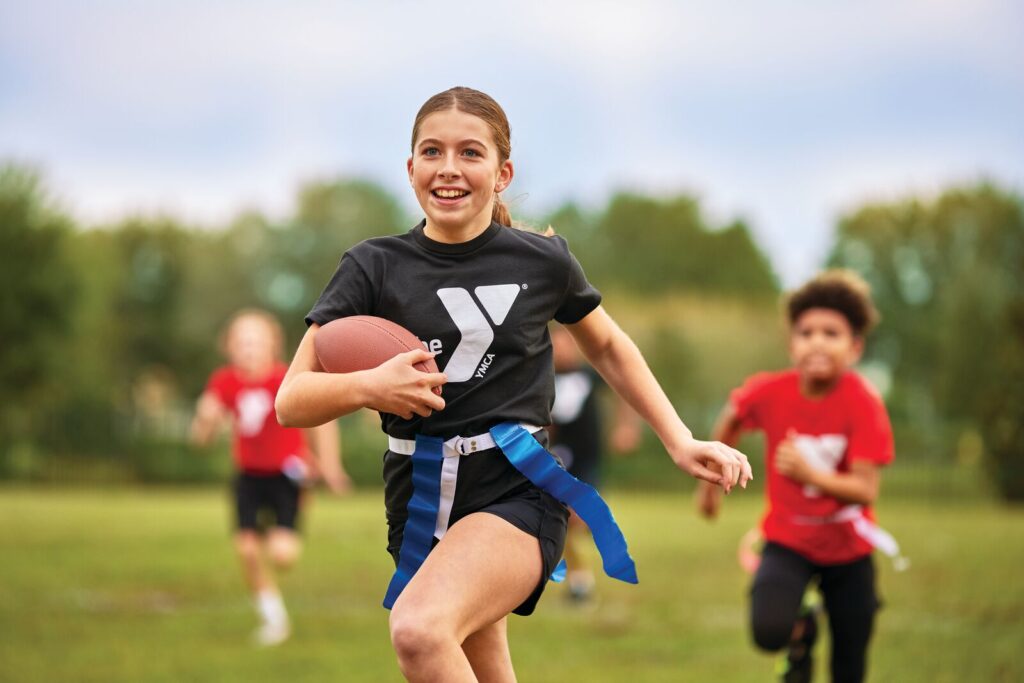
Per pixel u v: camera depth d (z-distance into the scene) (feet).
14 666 21.79
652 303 143.02
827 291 20.02
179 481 97.40
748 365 133.28
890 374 180.65
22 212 122.01
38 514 55.62
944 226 171.42
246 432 28.94
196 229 205.87
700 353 132.98
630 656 23.70
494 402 12.19
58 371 123.03
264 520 30.99
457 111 12.35
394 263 12.42
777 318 139.74
